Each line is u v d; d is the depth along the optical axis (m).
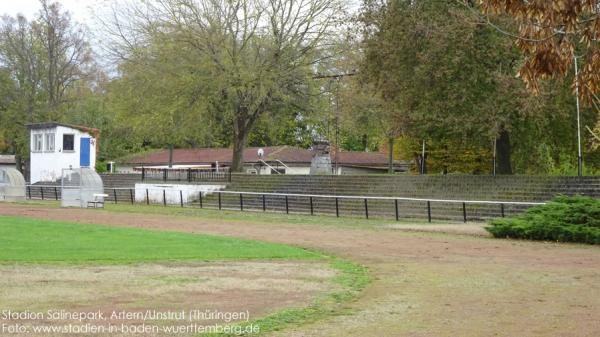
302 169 65.75
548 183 31.84
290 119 53.03
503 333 8.84
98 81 70.94
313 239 21.16
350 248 18.77
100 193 39.31
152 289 11.79
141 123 44.44
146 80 44.03
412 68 34.41
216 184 44.59
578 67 28.09
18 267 14.09
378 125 54.94
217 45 42.94
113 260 15.34
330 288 12.18
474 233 23.41
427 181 36.72
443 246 19.39
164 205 41.25
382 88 35.97
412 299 11.23
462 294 11.71
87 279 12.73
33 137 58.12
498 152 38.25
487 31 31.73
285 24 44.38
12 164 76.81
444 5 33.66
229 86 42.34
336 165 59.19
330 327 9.17
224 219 29.89
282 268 14.64
